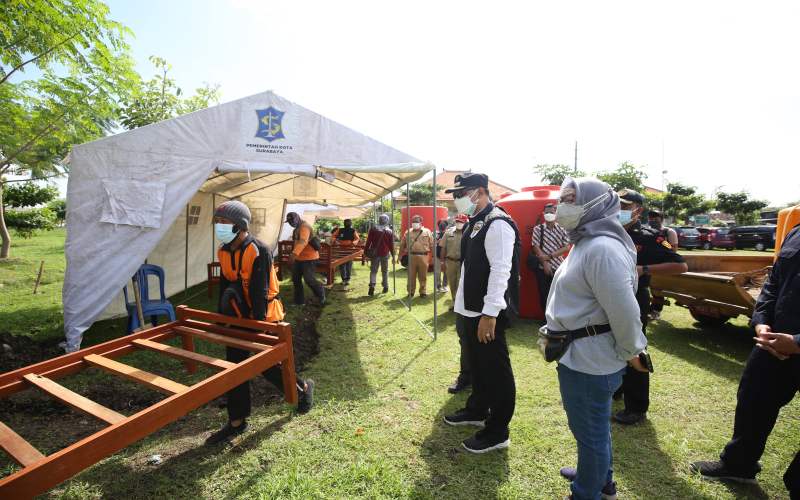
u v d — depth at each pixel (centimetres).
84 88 759
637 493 248
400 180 697
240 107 509
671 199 3603
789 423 332
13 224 1878
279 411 339
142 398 368
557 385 402
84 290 465
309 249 726
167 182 488
